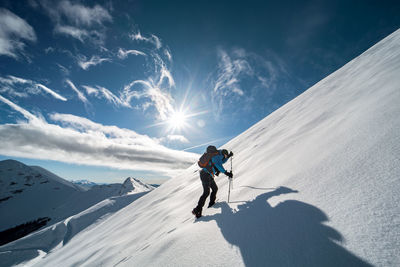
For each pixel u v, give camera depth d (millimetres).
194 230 2316
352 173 1667
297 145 3477
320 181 1858
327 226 1301
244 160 5809
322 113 4633
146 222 5926
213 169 3404
